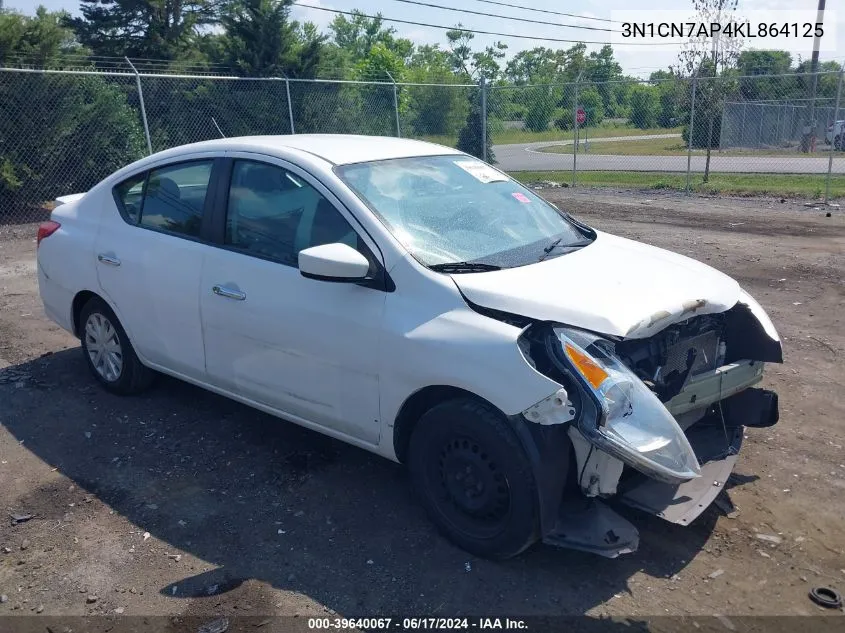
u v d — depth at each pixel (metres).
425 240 3.64
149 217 4.68
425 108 20.12
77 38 26.73
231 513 3.80
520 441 3.07
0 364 5.78
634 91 29.67
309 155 4.01
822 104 25.19
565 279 3.46
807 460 4.28
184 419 4.83
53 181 13.89
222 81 17.86
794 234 10.73
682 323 3.71
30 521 3.75
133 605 3.15
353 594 3.20
